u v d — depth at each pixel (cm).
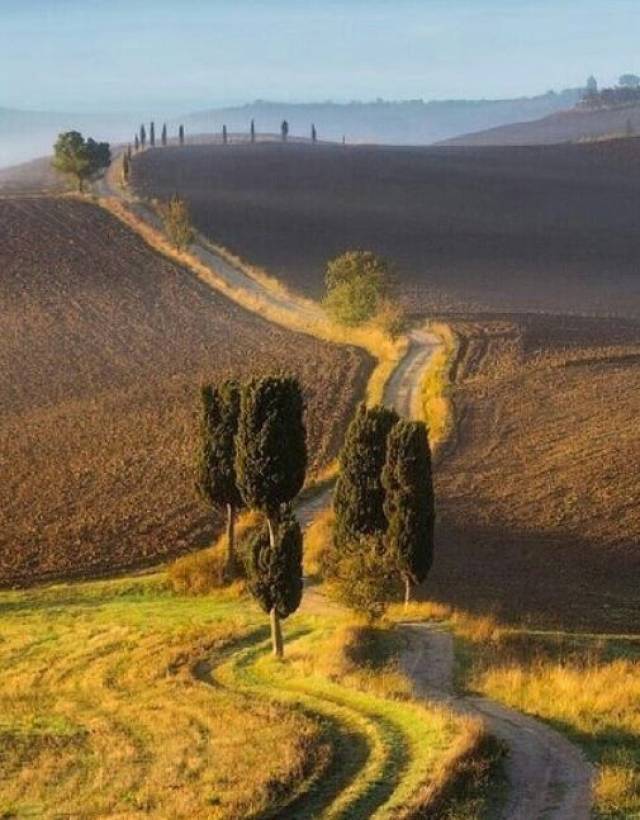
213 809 8300
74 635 15138
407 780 8425
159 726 10962
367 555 14088
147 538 19500
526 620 15062
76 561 18588
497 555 18250
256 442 14238
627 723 9606
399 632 13500
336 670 11850
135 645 14388
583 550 18438
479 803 7894
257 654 13488
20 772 10100
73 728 11338
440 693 11012
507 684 10994
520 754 8925
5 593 17312
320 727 10088
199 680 12681
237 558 17838
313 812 8188
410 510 14688
